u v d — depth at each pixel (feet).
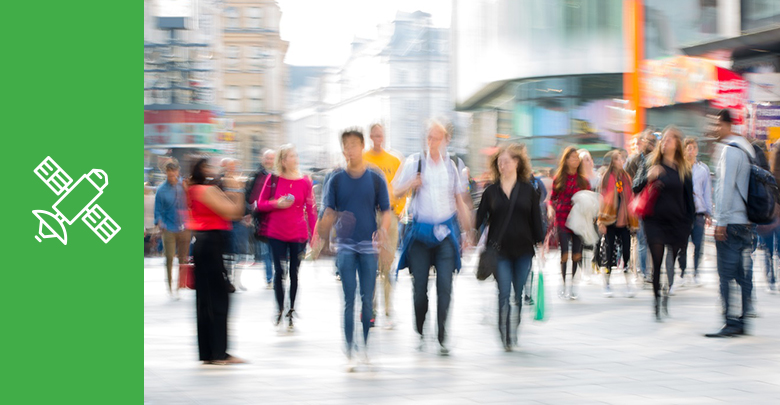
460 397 27.09
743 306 39.27
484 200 36.14
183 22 177.27
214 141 145.59
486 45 177.99
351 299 32.71
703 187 57.62
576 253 54.08
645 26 131.75
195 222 34.14
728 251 38.58
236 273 64.03
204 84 169.78
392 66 445.78
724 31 119.55
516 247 35.65
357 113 491.72
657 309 43.93
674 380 29.32
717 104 111.75
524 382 29.32
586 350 35.70
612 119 147.23
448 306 35.35
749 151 38.04
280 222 42.80
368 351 36.29
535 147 155.22
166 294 61.82
